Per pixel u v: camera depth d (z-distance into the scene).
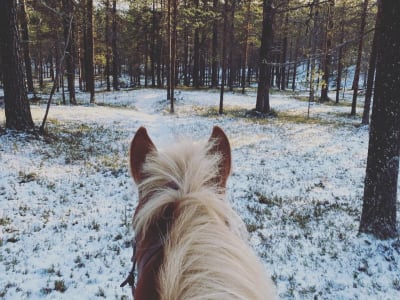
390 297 5.38
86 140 16.14
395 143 6.70
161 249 1.13
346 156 15.49
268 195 10.27
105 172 11.70
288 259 6.48
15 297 5.09
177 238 1.04
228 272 0.91
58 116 21.86
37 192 9.52
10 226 7.41
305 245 7.03
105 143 15.95
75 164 12.34
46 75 82.44
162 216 1.17
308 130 21.61
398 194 10.48
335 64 39.34
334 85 64.81
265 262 6.34
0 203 8.57
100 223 7.92
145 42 53.44
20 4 27.55
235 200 9.79
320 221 8.34
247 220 8.33
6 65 14.21
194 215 1.10
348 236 7.30
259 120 25.27
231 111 29.72
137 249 1.32
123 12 49.06
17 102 14.44
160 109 30.64
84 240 7.06
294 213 8.84
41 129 15.26
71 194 9.66
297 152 15.93
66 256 6.38
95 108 27.48
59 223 7.78
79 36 42.00
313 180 11.99
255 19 37.00
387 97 6.52
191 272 0.93
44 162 12.11
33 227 7.47
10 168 11.00
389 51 6.35
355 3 22.14
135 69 63.03
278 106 34.94
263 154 15.41
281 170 13.12
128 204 9.16
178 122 23.80
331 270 6.12
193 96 39.47
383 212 6.93
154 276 1.07
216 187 1.27
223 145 1.49
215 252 0.96
